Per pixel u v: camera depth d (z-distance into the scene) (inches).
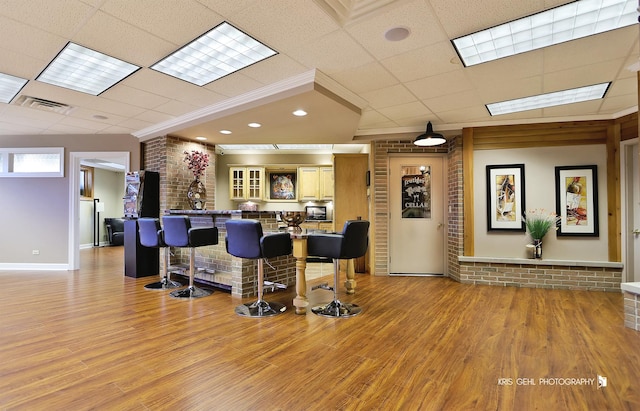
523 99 147.1
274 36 95.7
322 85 124.5
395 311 130.5
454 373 80.3
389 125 189.9
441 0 79.4
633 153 161.9
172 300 143.7
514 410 65.3
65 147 216.5
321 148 298.2
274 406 66.4
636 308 109.2
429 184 205.2
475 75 120.9
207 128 176.9
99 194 365.7
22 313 124.5
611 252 164.4
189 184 205.2
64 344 96.0
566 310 131.3
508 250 179.9
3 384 73.7
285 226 151.9
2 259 217.8
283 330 108.9
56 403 66.7
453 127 185.2
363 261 215.8
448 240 200.7
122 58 110.3
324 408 65.8
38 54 107.4
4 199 218.1
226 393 71.0
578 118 168.7
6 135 216.8
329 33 94.1
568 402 68.0
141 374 78.9
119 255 288.5
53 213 217.3
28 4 81.2
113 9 83.6
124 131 206.2
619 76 120.3
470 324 115.0
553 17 86.8
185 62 114.3
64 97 146.2
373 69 116.9
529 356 89.5
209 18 87.5
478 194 184.7
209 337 102.2
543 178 175.2
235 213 154.5
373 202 207.0
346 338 102.2
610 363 85.3
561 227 172.2
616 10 83.7
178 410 64.6
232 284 152.0
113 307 132.9
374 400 68.7
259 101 138.9
